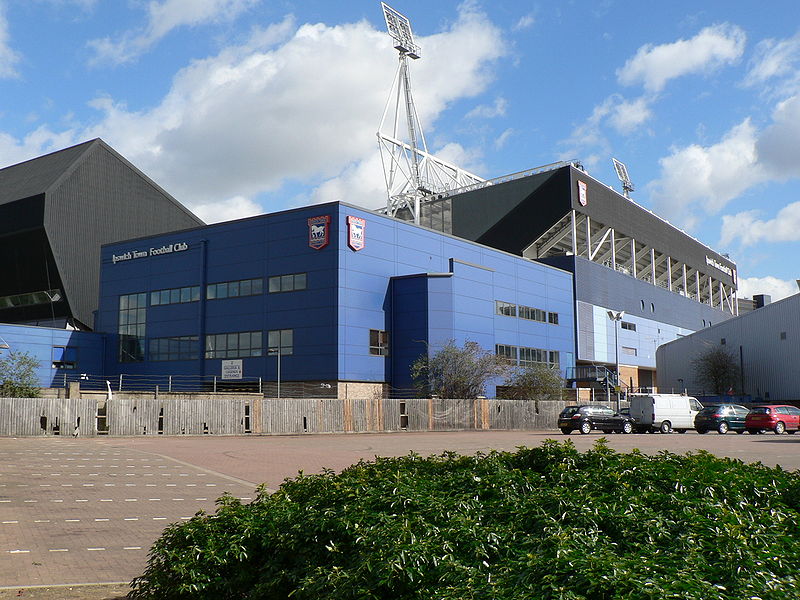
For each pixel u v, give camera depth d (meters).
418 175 88.50
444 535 5.53
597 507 5.81
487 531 5.55
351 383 53.19
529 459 8.06
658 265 107.25
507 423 50.53
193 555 6.32
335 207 53.81
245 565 6.36
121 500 14.97
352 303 53.97
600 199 85.31
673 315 101.56
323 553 5.95
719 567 4.61
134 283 65.25
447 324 56.59
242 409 40.34
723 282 126.88
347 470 8.50
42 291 76.69
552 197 80.25
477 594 4.45
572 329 75.88
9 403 34.94
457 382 52.28
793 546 5.03
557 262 78.56
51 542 10.72
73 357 64.19
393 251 57.66
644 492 6.29
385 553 5.20
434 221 87.44
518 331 66.69
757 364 73.19
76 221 76.12
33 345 61.62
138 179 83.44
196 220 90.69
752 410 42.06
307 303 54.31
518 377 59.12
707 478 6.71
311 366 53.47
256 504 7.20
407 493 6.61
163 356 62.22
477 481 7.11
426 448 28.70
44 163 83.12
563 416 41.81
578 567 4.46
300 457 24.53
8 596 7.69
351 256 54.25
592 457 7.72
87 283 76.75
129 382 63.97
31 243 74.38
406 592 4.99
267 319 56.34
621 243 94.62
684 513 5.62
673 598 4.03
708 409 42.72
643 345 91.81
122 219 81.12
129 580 8.52
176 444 31.47
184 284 61.66
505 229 82.56
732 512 5.57
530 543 5.18
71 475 19.31
